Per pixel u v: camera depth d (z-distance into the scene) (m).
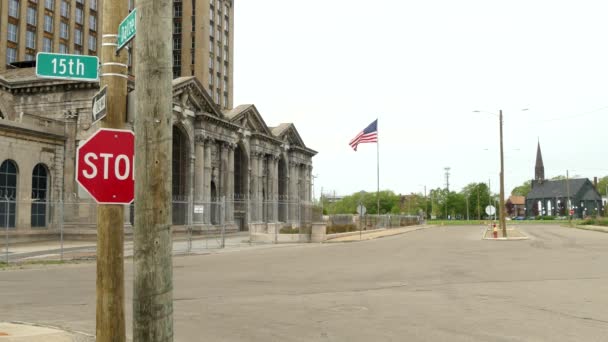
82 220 47.50
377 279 17.41
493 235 48.12
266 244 41.78
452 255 27.36
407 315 10.91
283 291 14.79
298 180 95.38
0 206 42.84
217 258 28.16
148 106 4.45
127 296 13.78
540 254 27.16
